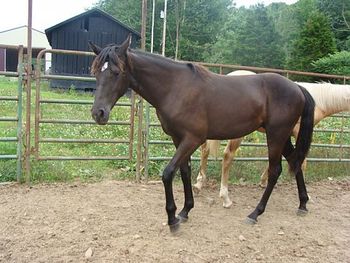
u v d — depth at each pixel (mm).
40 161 5750
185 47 41312
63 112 9859
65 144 7289
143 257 3324
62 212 4258
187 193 4129
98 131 8289
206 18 43656
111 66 3434
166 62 3762
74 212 4273
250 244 3707
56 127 8508
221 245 3646
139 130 5480
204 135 3857
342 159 6598
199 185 5199
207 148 5133
